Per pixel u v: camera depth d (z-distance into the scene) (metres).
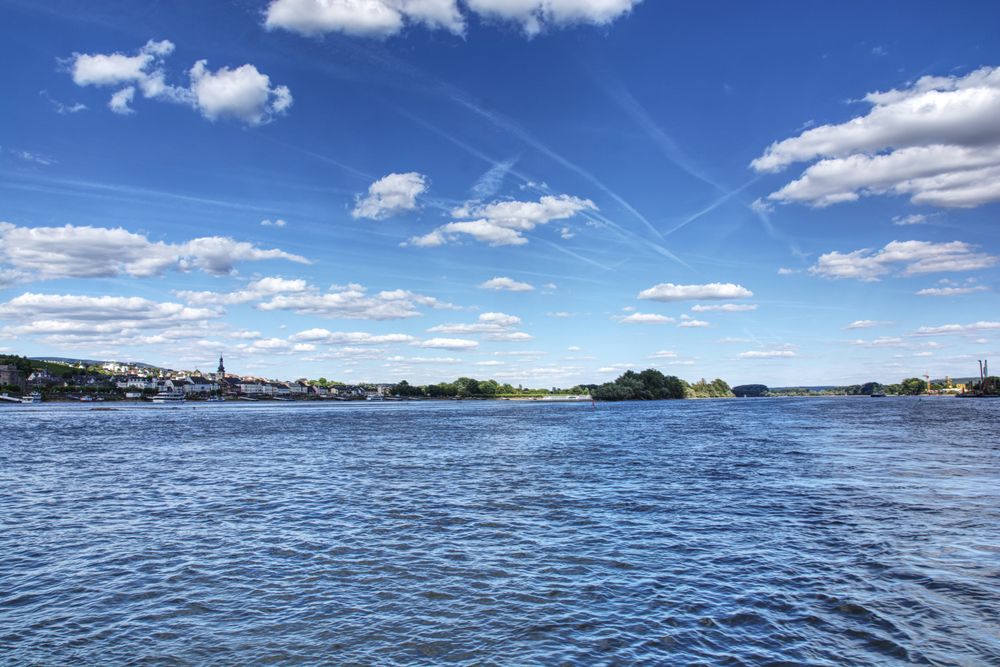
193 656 13.66
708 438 71.75
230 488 36.22
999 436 68.44
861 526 24.31
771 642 13.88
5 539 24.22
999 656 13.02
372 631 14.84
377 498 32.38
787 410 177.25
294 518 27.52
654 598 16.72
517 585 17.98
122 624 15.50
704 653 13.39
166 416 162.62
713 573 18.75
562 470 43.03
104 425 114.06
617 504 29.89
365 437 79.31
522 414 168.38
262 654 13.70
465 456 53.69
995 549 20.75
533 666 12.88
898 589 17.00
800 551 20.91
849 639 13.95
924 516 25.91
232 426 110.00
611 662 13.05
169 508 30.30
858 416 126.56
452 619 15.51
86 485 37.97
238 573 19.47
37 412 196.12
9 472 44.56
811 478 37.28
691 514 27.28
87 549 22.61
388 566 20.00
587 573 18.98
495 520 26.59
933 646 13.52
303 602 16.86
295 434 86.56
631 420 123.19
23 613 16.33
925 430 79.31
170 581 18.80
